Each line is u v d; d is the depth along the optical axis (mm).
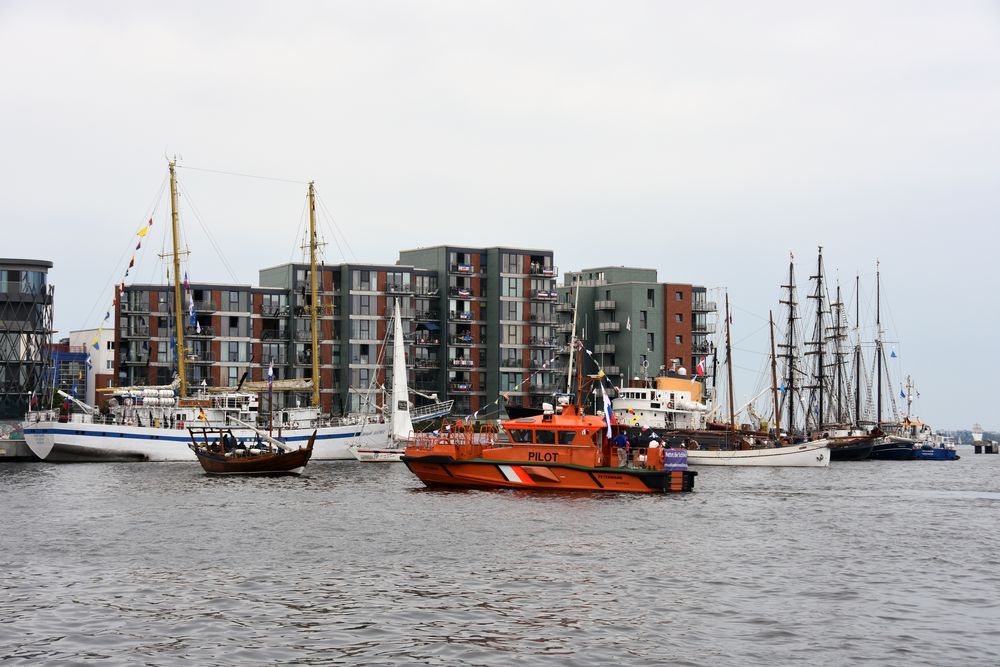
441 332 191375
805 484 113562
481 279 194000
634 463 90312
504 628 41875
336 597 46656
